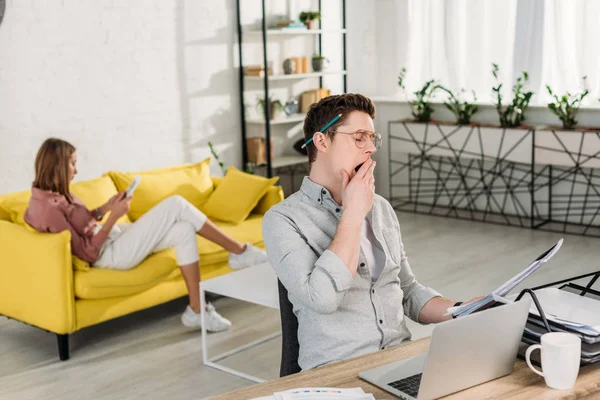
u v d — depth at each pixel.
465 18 6.77
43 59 5.26
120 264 4.00
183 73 6.14
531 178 6.39
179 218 4.15
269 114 6.70
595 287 4.54
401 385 1.64
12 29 5.07
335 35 7.38
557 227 6.19
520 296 1.83
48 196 3.89
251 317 4.40
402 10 7.21
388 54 7.46
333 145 1.98
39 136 5.29
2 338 4.21
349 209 1.90
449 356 1.55
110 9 5.59
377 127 7.39
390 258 2.05
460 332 1.54
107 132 5.68
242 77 6.52
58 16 5.30
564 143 5.90
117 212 3.99
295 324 2.08
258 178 5.12
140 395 3.44
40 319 3.89
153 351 3.95
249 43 6.59
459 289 4.69
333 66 7.42
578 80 6.19
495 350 1.63
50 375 3.69
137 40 5.79
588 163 5.81
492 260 5.30
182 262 4.14
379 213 2.12
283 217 2.01
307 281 1.89
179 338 4.11
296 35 7.05
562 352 1.59
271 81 6.89
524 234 6.00
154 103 5.97
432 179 7.09
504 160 6.34
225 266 4.58
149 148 5.98
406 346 1.88
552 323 1.76
